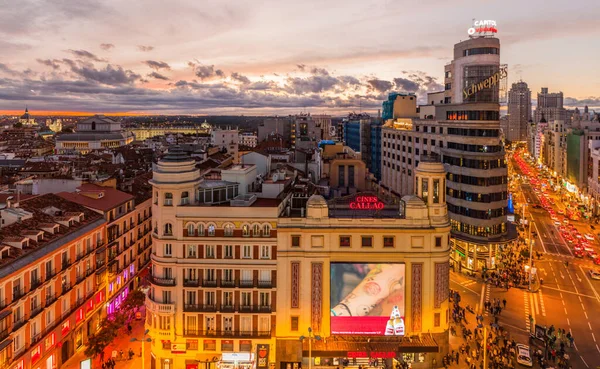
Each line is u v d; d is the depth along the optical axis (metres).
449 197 121.75
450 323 83.56
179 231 69.81
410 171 147.38
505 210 115.38
